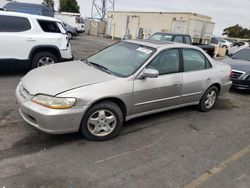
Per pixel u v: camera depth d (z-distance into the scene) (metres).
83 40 24.39
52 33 7.54
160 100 4.68
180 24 25.42
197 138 4.51
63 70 4.31
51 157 3.46
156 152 3.88
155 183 3.16
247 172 3.60
